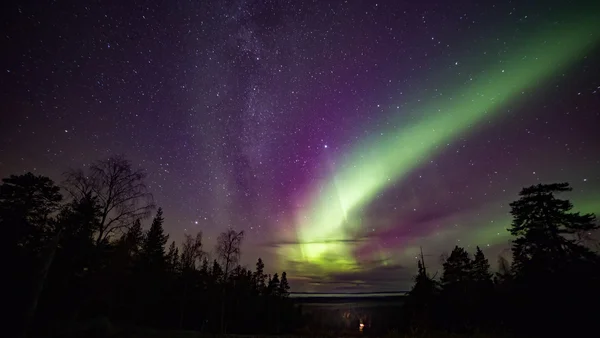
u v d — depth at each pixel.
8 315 13.14
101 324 22.14
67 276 23.44
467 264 41.06
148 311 41.47
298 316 57.00
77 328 20.86
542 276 24.69
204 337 27.73
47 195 25.84
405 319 34.72
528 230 27.52
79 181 25.25
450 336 21.73
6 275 14.36
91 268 24.95
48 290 22.30
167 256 47.31
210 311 46.16
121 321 32.94
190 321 45.47
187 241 48.06
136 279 37.47
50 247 14.79
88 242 24.42
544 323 22.34
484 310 30.50
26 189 25.19
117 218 25.66
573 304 21.56
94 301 26.56
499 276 37.38
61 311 22.70
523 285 26.33
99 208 25.41
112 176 25.78
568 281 22.91
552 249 26.03
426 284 37.81
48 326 19.78
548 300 22.97
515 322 24.50
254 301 55.19
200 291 48.81
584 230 25.55
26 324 13.39
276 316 53.53
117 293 30.09
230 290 48.81
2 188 24.84
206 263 49.94
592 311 20.64
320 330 31.17
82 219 24.91
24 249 19.95
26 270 14.59
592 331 19.69
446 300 35.69
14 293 13.60
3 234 20.38
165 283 44.94
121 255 27.62
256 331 48.81
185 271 46.09
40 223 24.67
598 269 23.12
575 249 25.38
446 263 41.97
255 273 67.25
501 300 29.02
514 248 28.23
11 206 24.08
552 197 27.12
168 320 44.25
